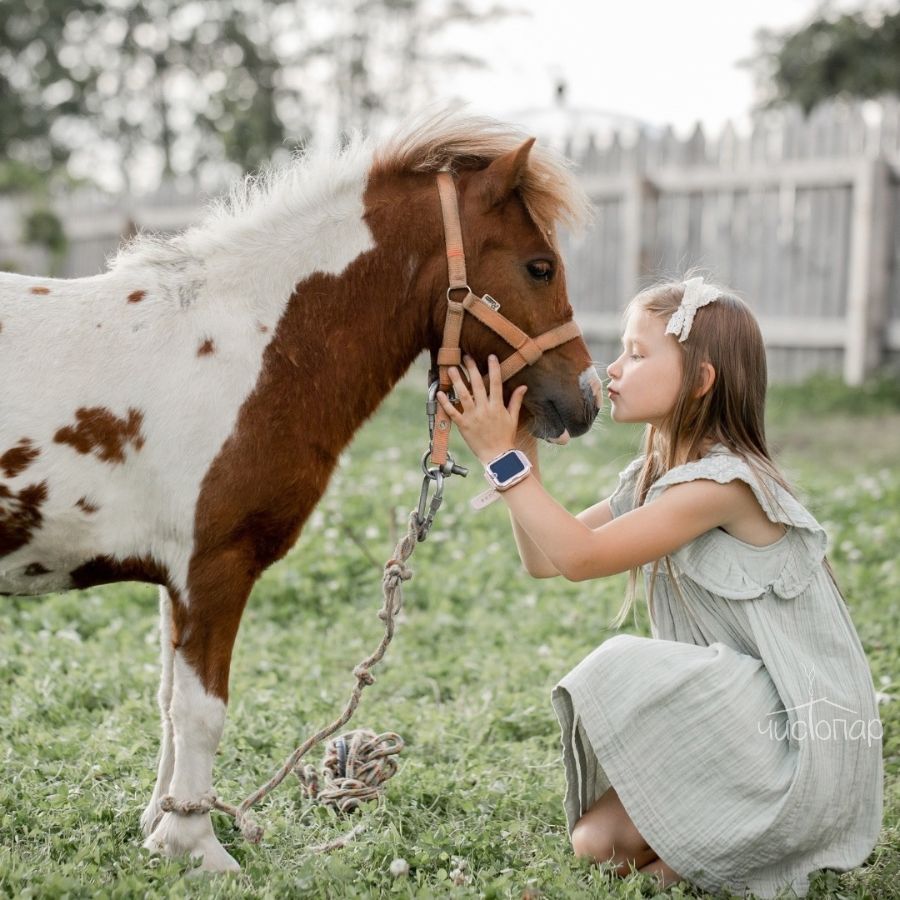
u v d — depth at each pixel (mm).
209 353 2838
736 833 2770
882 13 25109
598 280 12734
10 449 2709
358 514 6359
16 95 32344
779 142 11516
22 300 2816
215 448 2799
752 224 11758
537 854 3064
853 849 2908
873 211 10805
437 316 3045
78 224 17422
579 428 3119
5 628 4926
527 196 3031
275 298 2939
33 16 32062
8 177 16844
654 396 3016
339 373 2971
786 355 11680
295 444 2889
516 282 3031
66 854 2918
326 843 3053
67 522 2779
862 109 11031
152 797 3115
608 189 12453
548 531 2871
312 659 4629
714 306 3008
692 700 2816
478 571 5672
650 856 2984
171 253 2963
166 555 2850
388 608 3000
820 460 8570
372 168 3062
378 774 3352
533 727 4000
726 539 2961
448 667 4562
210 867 2859
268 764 3531
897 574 5371
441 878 2807
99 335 2801
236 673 4441
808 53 26094
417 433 9219
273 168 3193
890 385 10719
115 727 3816
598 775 3057
